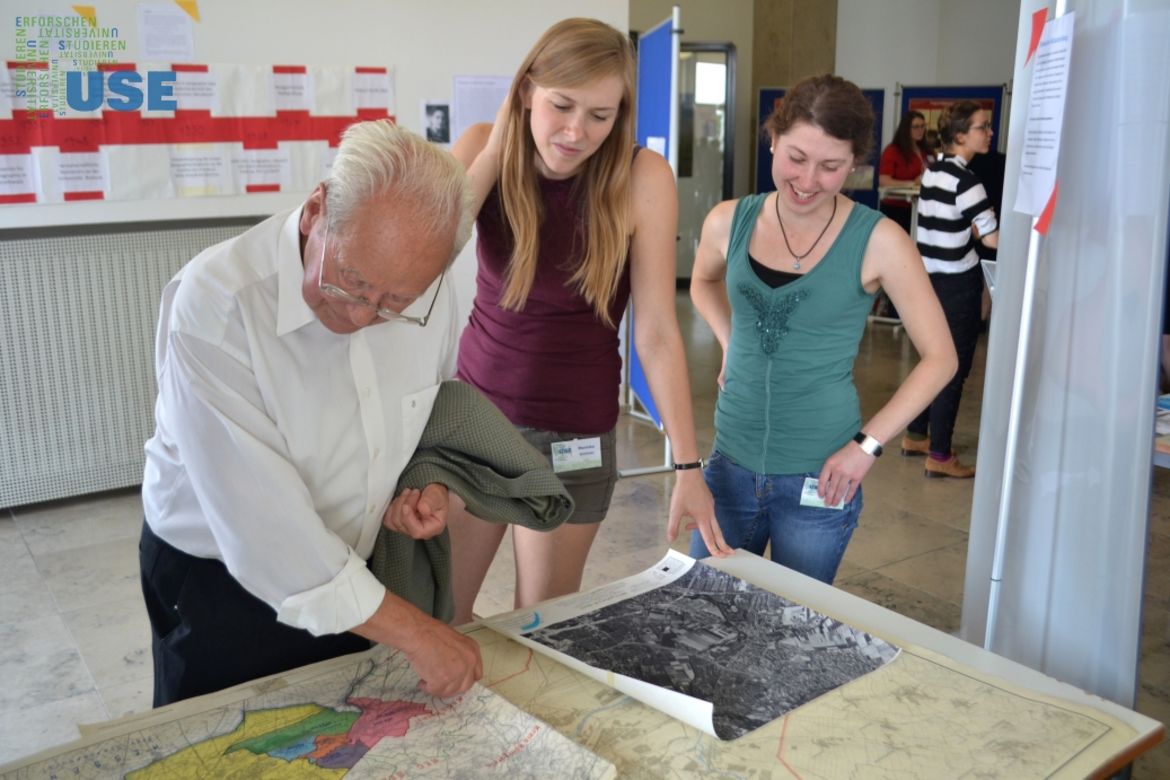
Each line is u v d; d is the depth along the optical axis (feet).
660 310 5.93
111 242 12.98
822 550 6.55
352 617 3.74
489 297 6.25
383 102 14.76
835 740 3.66
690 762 3.55
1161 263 5.82
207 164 13.60
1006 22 31.91
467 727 3.69
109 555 12.02
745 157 34.01
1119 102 5.93
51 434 13.14
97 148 12.84
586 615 4.64
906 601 11.05
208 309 3.64
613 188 5.57
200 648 4.36
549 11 15.81
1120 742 3.67
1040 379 6.71
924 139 28.78
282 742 3.61
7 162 12.37
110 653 9.76
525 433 6.24
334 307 3.66
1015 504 7.04
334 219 3.39
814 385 6.35
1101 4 6.00
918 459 15.97
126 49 12.75
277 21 13.70
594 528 6.60
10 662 9.58
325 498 4.12
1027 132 6.55
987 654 4.38
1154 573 11.72
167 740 3.63
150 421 13.76
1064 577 6.68
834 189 5.90
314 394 3.92
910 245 6.08
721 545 5.67
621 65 5.17
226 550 3.75
